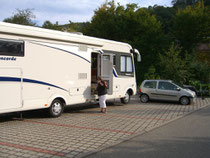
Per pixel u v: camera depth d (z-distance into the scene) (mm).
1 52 6918
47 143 5590
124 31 26203
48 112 8531
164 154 4957
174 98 13219
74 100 9227
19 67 7367
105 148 5309
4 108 6984
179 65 18578
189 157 4781
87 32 28672
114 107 11672
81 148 5258
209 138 6215
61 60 8688
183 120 8680
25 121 8055
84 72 9648
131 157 4773
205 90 17828
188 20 28078
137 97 16953
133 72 12852
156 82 13828
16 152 4949
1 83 6906
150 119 8672
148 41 25062
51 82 8344
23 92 7484
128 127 7332
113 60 11336
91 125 7531
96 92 10266
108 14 28938
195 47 30328
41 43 8016
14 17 27688
